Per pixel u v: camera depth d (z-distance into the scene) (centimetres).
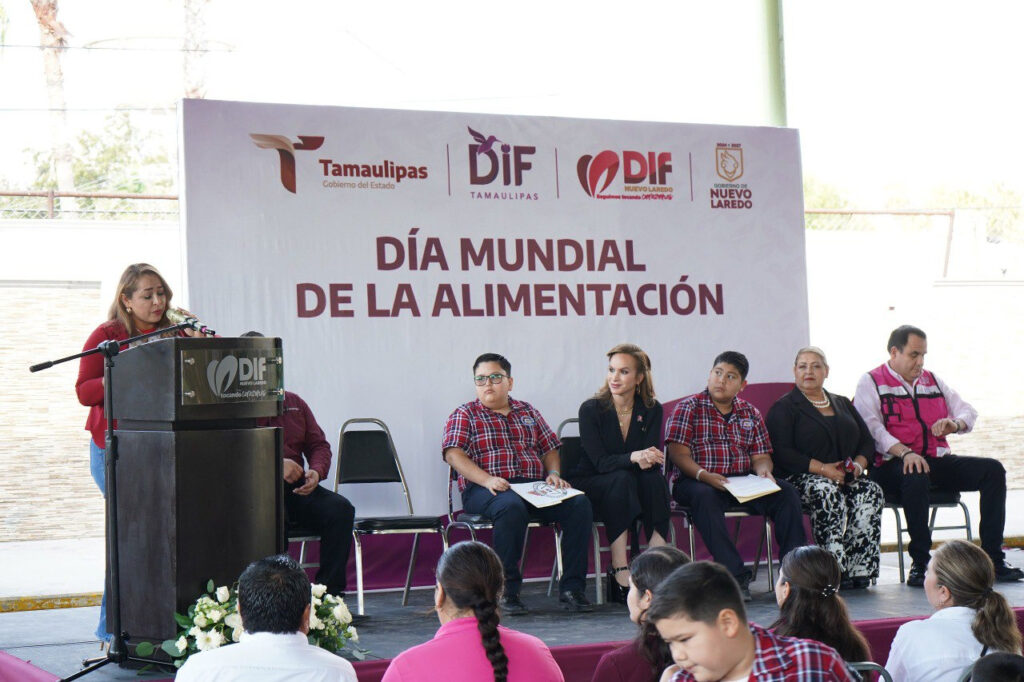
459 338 634
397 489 618
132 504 404
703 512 564
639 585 278
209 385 392
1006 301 1273
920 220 1350
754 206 695
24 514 1000
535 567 643
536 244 652
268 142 610
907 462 602
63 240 1118
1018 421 1256
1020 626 479
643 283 670
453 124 642
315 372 610
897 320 1307
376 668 407
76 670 410
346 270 619
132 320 453
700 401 603
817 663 206
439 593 272
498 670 258
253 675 274
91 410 454
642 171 674
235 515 400
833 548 577
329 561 509
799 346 698
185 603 387
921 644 307
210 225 598
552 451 586
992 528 611
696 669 195
